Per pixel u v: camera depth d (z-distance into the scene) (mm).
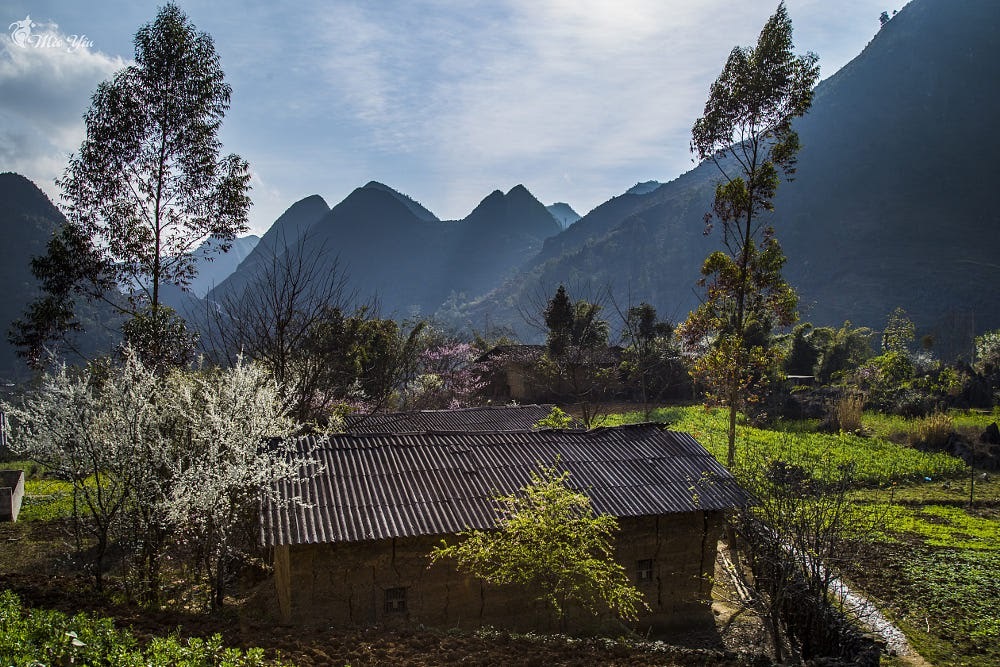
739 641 14836
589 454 17391
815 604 13336
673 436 18688
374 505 14383
